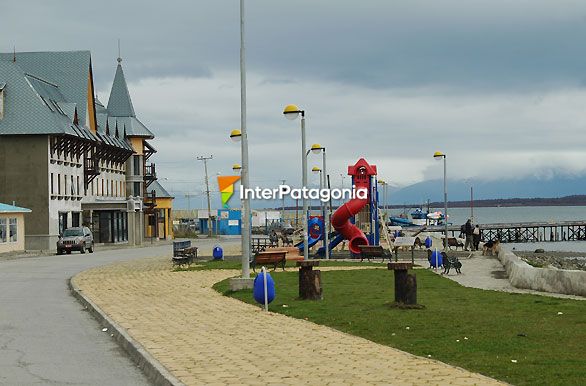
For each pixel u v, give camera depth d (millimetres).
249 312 19734
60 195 76562
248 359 12672
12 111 73750
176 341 14844
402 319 17281
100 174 92000
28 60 88750
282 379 10945
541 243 123500
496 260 44000
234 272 35062
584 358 12227
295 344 14234
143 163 106125
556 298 22109
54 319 20203
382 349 13500
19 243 68562
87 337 16859
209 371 11617
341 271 34281
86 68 88625
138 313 19906
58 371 12781
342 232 49812
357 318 17625
